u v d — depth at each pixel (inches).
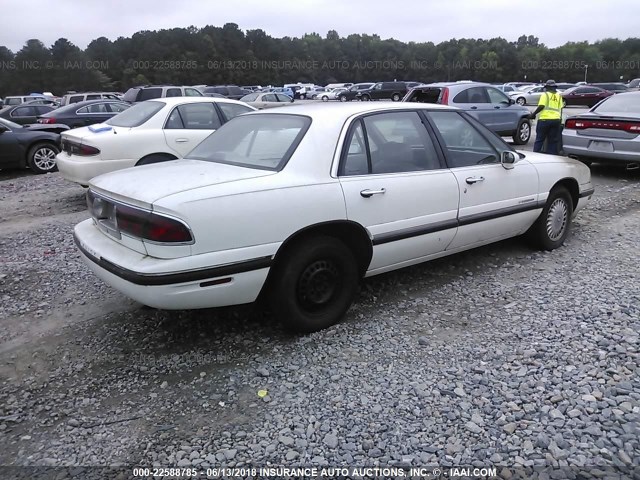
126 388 122.1
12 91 3447.3
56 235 247.8
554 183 202.1
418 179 157.8
